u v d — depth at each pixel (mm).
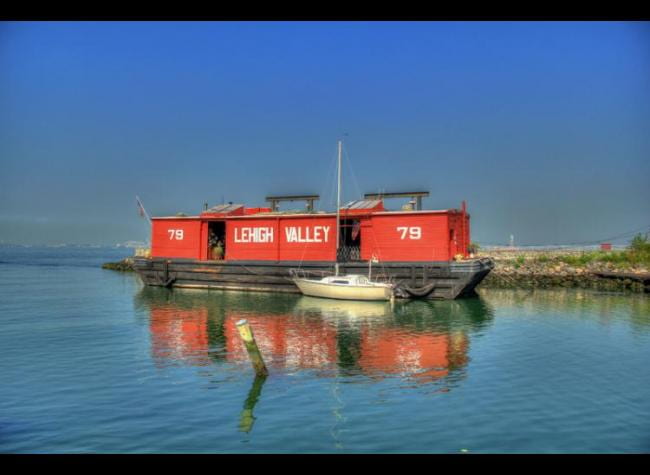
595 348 22172
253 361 17688
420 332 25703
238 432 13234
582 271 47344
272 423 13789
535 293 41469
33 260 117438
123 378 17781
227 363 19703
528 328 26625
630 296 39344
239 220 42594
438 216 35812
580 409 14812
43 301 37844
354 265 37719
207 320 29203
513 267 51219
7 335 25031
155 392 16266
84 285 51188
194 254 44656
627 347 22344
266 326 27297
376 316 30328
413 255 36406
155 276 45594
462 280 35062
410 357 20688
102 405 15125
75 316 30719
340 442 12664
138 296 40156
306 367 19156
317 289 37062
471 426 13602
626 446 12430
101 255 162375
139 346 22625
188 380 17516
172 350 21859
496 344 23016
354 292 35594
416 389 16578
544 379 17672
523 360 20203
